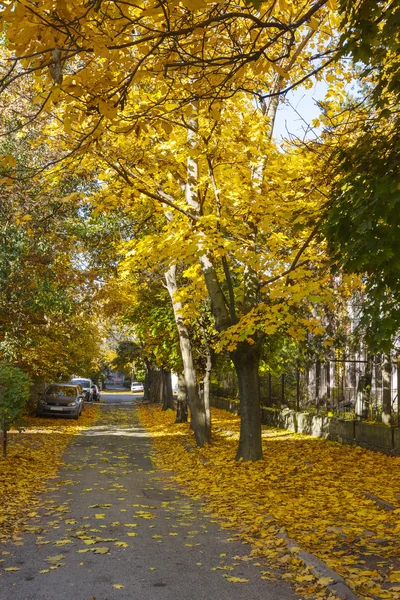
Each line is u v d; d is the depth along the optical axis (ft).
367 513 28.76
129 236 69.36
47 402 103.76
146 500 34.55
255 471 43.39
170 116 37.50
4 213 53.93
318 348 75.10
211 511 31.17
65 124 20.94
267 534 25.14
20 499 33.71
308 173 40.40
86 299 77.25
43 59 19.31
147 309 93.40
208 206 51.42
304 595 18.06
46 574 20.03
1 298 65.62
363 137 20.93
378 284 17.84
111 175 47.21
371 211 16.94
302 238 43.57
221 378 125.49
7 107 43.14
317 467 43.65
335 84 41.42
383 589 18.24
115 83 20.16
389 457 47.06
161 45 24.07
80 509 31.30
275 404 86.38
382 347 17.47
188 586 18.93
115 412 138.10
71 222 63.87
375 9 17.57
